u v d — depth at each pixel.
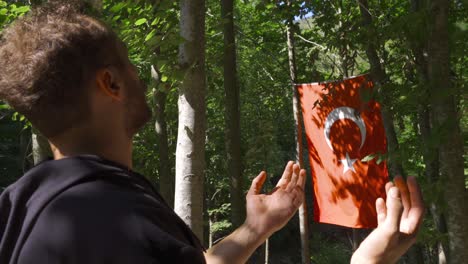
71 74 0.72
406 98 4.21
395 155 4.96
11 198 0.73
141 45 5.79
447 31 3.91
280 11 9.20
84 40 0.74
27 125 6.32
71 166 0.68
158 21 5.43
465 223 4.00
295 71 11.85
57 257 0.61
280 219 0.99
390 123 7.64
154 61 4.77
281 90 16.12
